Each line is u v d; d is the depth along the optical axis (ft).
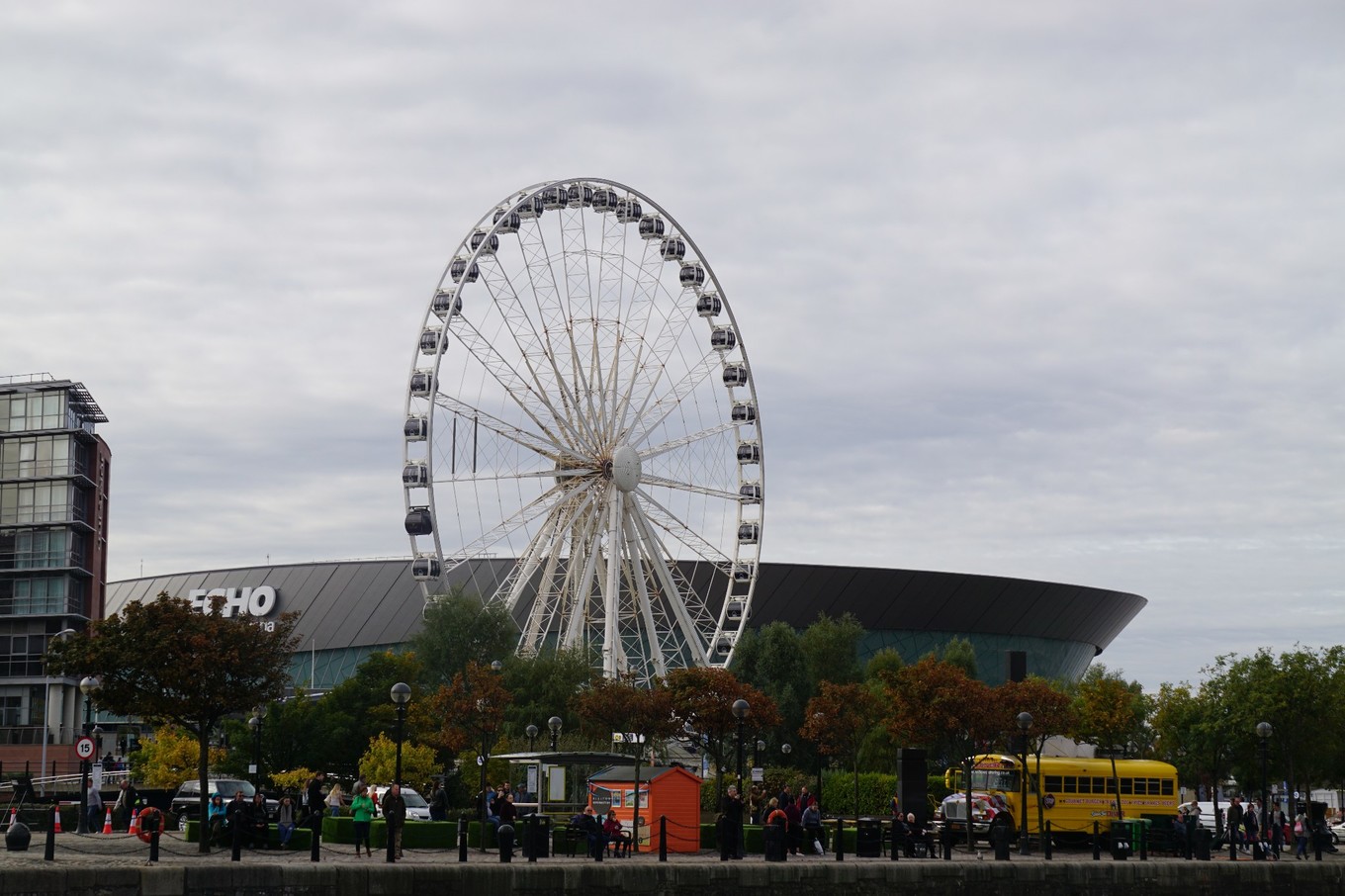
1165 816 276.21
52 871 145.79
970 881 205.05
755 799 247.50
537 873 174.50
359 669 355.15
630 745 337.52
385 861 183.01
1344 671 352.90
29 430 513.45
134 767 360.48
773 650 469.57
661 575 378.73
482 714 300.81
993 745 287.69
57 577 506.89
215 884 156.66
